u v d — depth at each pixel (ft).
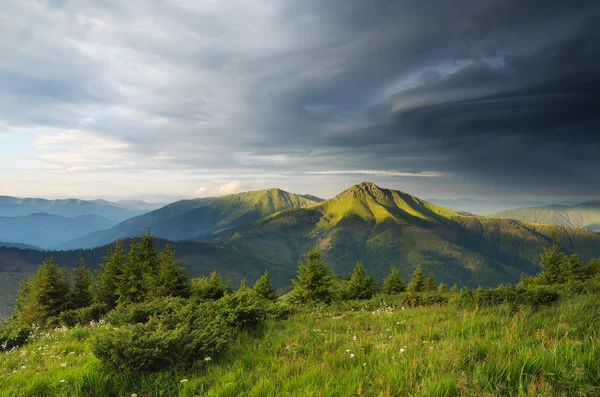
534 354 14.40
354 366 17.61
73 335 34.53
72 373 18.53
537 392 11.80
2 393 16.67
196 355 20.81
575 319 21.17
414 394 12.59
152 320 24.16
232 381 16.65
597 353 13.93
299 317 41.83
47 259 119.65
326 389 13.64
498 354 15.14
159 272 106.11
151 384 17.39
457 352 16.17
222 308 33.55
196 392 16.19
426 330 23.00
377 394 13.24
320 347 22.74
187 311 26.71
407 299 50.14
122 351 18.69
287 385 15.03
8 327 36.99
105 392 16.78
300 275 106.93
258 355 22.02
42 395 16.39
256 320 33.88
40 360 24.79
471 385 12.89
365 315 38.86
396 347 19.57
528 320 22.68
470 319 24.73
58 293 120.88
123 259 125.18
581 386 11.55
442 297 48.26
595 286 42.83
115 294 114.93
